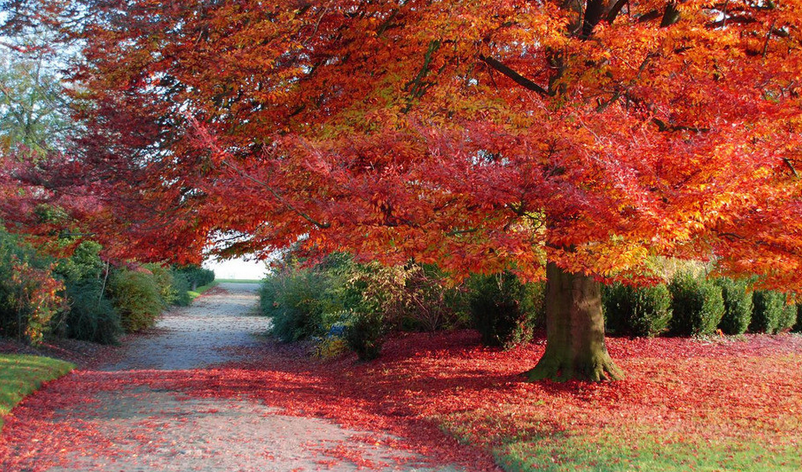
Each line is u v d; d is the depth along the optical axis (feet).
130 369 49.37
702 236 24.45
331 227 26.73
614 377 34.86
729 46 31.94
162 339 72.79
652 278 30.45
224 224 31.60
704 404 30.04
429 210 26.05
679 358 42.24
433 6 32.27
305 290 67.97
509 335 45.85
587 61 33.73
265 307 94.38
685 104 29.01
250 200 27.02
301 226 29.66
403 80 33.99
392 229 25.11
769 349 46.11
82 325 60.70
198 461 21.63
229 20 31.53
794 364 40.09
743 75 26.99
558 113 28.37
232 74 30.58
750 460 20.07
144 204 32.63
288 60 33.27
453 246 24.95
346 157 27.81
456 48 32.42
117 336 69.00
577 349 35.14
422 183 27.35
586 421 26.76
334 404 33.35
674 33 29.76
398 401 33.24
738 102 24.89
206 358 57.47
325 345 54.95
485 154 27.73
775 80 26.91
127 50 32.37
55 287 51.75
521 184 23.84
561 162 24.03
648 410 29.12
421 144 27.55
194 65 31.45
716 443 22.54
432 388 35.32
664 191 21.63
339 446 24.14
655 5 36.52
